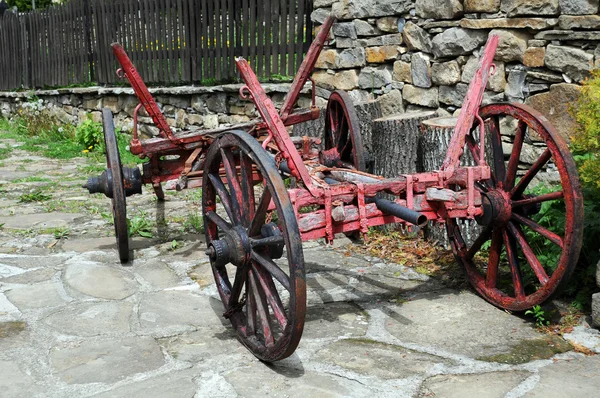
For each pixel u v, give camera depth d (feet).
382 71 23.15
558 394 10.70
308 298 15.02
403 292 15.33
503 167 14.01
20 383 11.18
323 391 10.89
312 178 13.65
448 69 20.59
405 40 22.03
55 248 18.86
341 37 24.36
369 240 19.03
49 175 29.71
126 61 16.52
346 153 19.80
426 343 12.66
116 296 15.16
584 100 14.24
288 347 10.91
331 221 12.60
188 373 11.53
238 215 12.28
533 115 12.94
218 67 31.37
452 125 17.48
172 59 33.83
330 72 25.22
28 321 13.71
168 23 33.60
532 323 13.46
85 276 16.34
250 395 10.78
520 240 13.57
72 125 40.78
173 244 18.83
